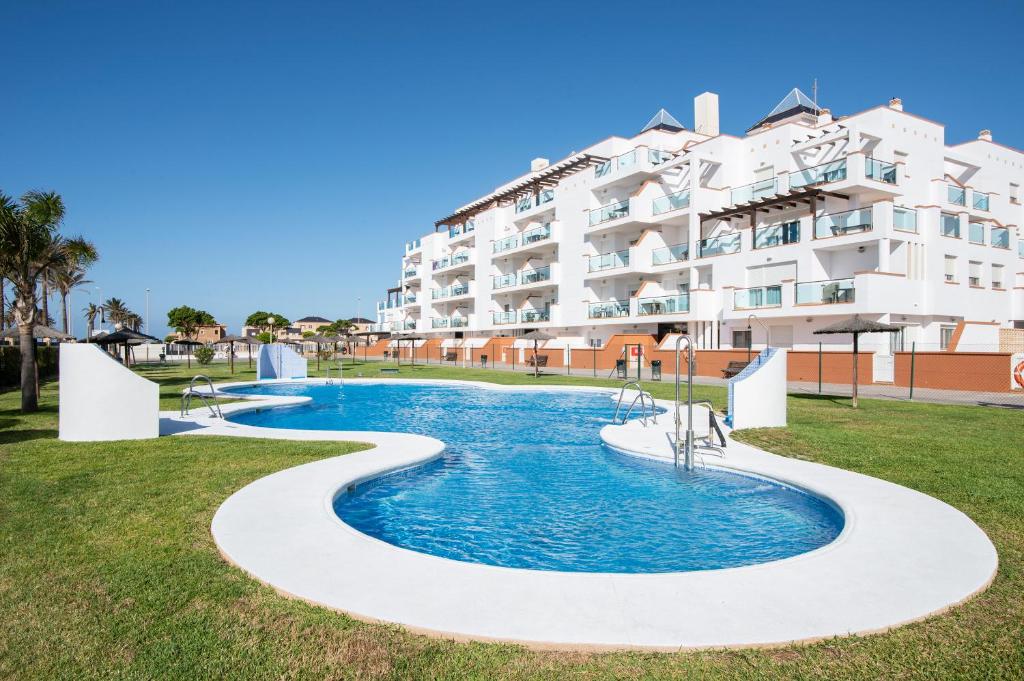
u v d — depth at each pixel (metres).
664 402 17.59
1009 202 34.44
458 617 3.79
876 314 24.48
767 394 11.79
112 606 4.02
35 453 9.29
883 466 8.26
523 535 6.47
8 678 3.19
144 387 10.88
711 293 30.98
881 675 3.22
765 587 4.28
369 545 5.14
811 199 26.98
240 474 7.86
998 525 5.75
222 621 3.81
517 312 46.47
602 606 3.96
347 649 3.48
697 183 32.38
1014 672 3.25
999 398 17.88
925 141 28.84
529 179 46.94
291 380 26.98
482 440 12.54
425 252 64.44
